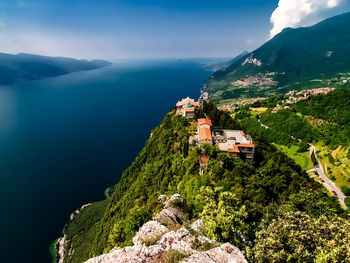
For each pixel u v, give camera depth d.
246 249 57.38
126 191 167.62
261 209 90.25
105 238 130.50
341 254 48.06
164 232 53.59
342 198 170.62
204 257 39.91
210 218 65.06
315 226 56.69
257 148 155.12
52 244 197.50
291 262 52.41
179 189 114.06
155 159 159.50
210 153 129.12
